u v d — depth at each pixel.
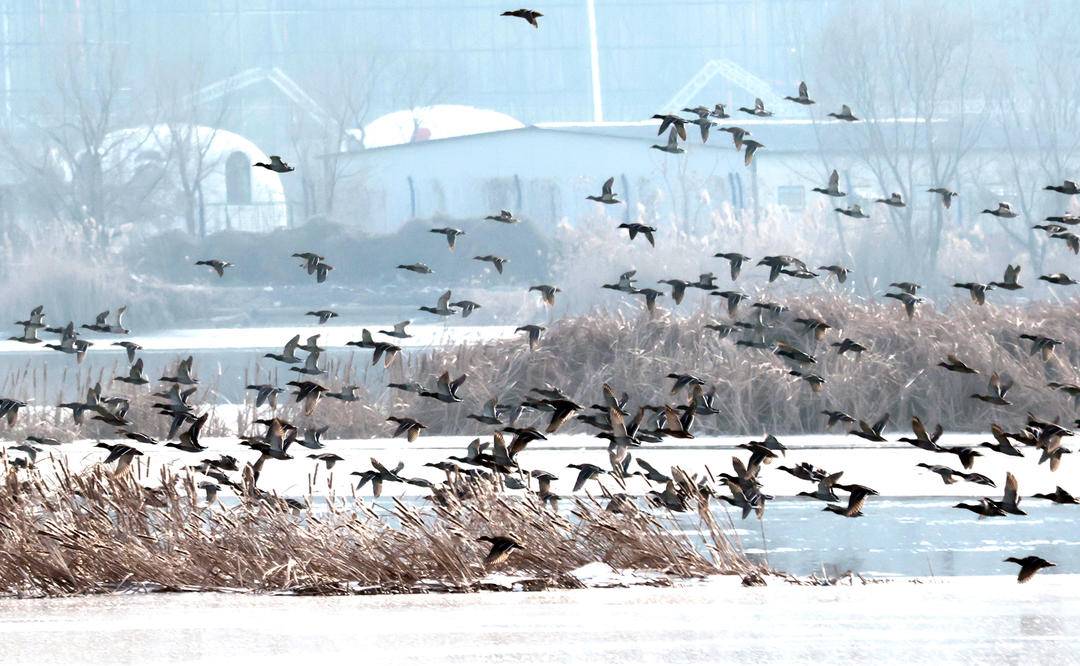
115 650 6.64
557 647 6.57
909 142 68.62
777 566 10.71
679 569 9.66
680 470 10.06
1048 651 6.38
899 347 23.02
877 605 7.92
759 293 25.41
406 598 8.59
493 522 9.95
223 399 28.27
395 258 63.12
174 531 9.92
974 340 22.59
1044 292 55.97
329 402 22.53
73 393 28.03
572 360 23.78
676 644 6.62
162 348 43.25
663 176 68.69
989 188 68.75
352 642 6.79
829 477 9.03
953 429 21.66
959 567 10.60
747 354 23.03
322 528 9.95
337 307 57.72
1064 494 8.48
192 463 17.03
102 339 50.16
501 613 7.78
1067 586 8.83
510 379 23.58
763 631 6.98
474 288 59.69
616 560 9.89
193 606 8.29
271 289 61.53
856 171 69.06
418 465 17.28
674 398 22.08
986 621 7.27
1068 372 22.11
